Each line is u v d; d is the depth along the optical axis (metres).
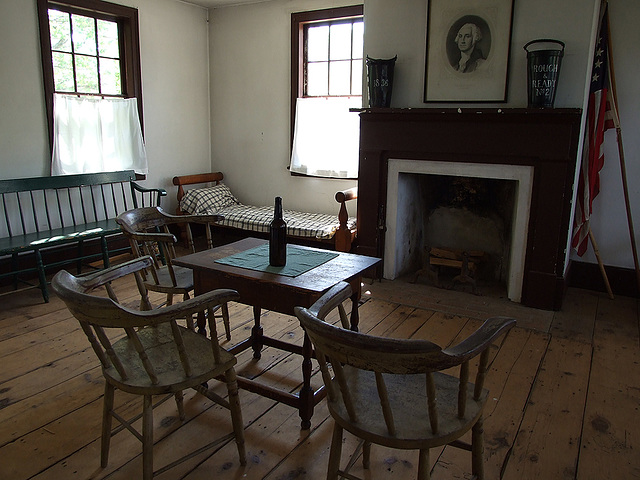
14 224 3.78
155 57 4.67
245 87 5.08
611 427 2.09
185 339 1.90
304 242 4.54
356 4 4.30
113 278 1.82
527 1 3.15
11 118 3.69
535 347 2.81
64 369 2.49
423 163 3.64
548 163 3.18
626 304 3.52
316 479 1.76
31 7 3.70
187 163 5.18
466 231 4.14
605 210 3.70
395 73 3.68
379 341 1.20
